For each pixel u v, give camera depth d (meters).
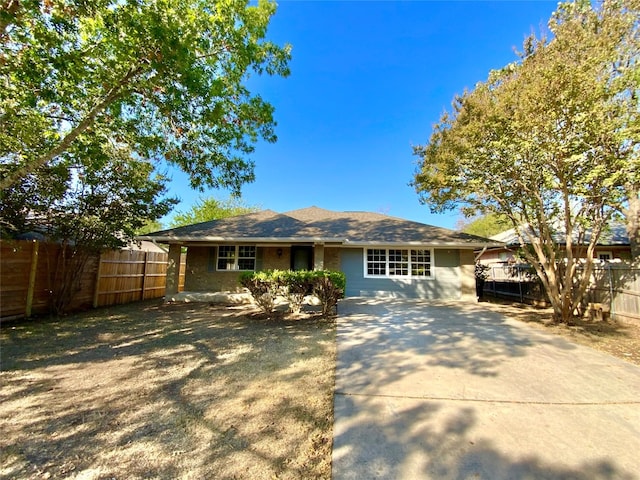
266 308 8.67
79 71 5.31
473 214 10.39
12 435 2.71
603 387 3.78
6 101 5.63
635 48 6.79
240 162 8.22
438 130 10.17
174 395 3.55
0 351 5.18
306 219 15.31
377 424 2.93
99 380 3.98
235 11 5.96
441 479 2.19
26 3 4.36
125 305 10.62
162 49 4.92
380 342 5.86
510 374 4.22
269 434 2.77
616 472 2.26
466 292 12.35
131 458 2.41
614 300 8.04
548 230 8.16
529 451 2.51
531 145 6.46
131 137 6.87
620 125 5.84
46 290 8.42
